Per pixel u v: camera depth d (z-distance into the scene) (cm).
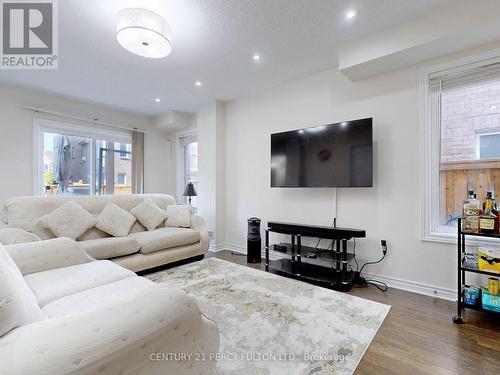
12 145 349
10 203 253
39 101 372
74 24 213
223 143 417
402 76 248
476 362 141
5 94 344
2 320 66
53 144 395
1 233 216
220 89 361
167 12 197
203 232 342
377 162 264
